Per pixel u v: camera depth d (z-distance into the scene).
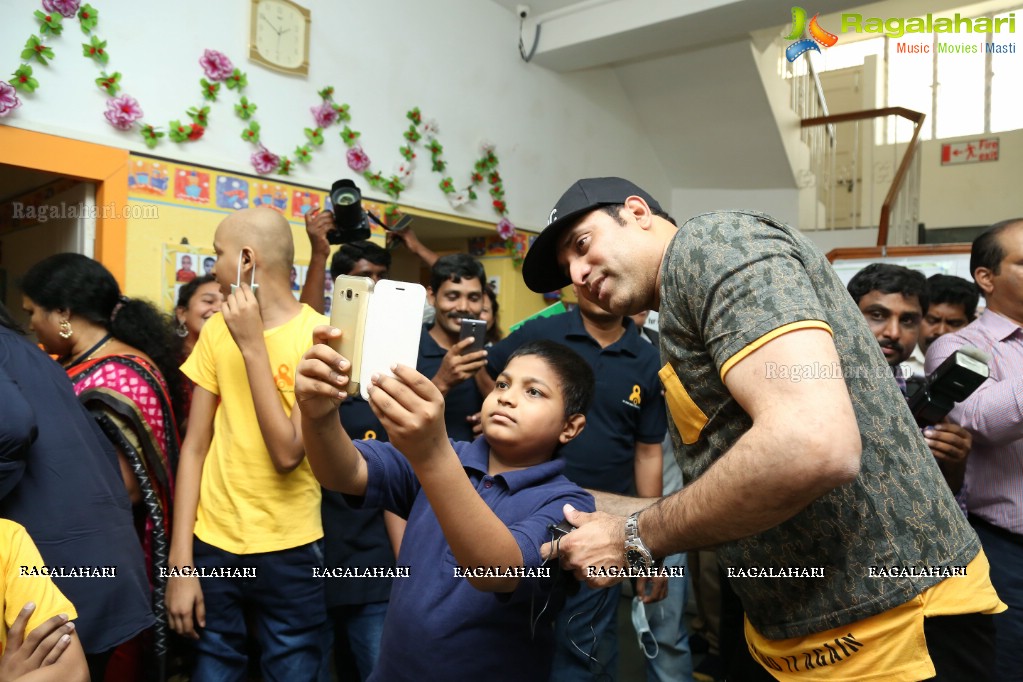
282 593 1.42
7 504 1.10
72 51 1.91
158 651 1.41
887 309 1.59
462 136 3.16
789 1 2.95
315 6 2.54
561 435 1.06
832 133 5.15
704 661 2.37
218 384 1.46
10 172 2.14
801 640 0.86
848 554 0.80
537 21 3.48
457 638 0.89
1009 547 1.44
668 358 0.86
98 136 1.96
